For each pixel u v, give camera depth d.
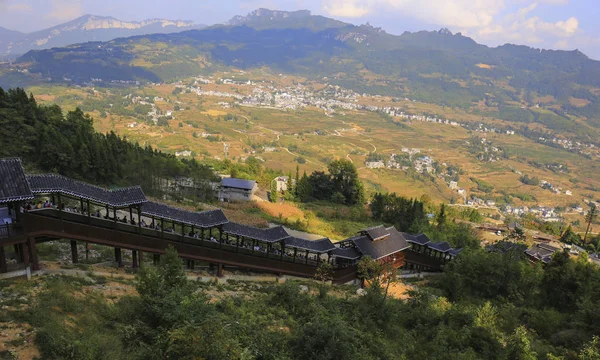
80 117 87.50
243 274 41.81
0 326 19.67
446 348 30.12
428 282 54.50
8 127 66.56
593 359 28.34
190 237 37.28
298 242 45.28
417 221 87.75
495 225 118.19
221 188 90.56
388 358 27.02
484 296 48.34
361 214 94.94
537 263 58.97
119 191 32.91
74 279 28.36
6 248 32.28
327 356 23.39
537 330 37.19
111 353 19.27
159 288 25.95
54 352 18.36
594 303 39.62
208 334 18.77
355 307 36.62
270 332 25.89
